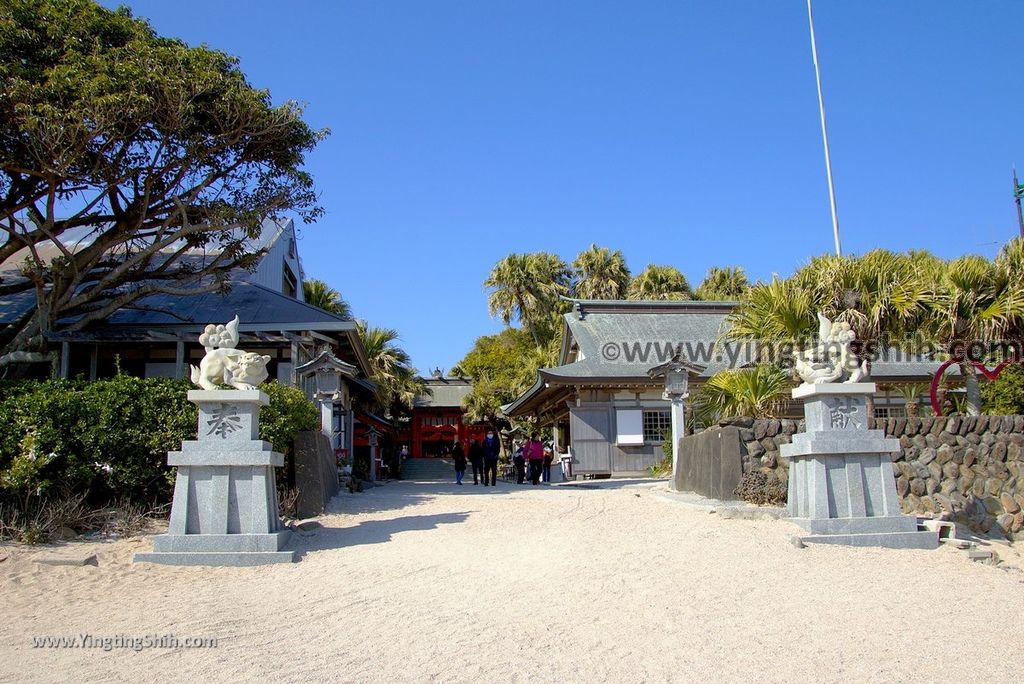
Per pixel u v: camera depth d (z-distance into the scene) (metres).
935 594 7.91
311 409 14.23
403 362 41.19
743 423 13.30
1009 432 13.13
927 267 14.24
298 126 17.61
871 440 10.49
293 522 12.21
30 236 16.47
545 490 17.86
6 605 7.75
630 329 29.00
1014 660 5.96
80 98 13.82
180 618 7.14
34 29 14.66
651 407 26.17
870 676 5.58
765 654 6.03
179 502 9.75
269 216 18.80
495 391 41.50
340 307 37.25
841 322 10.89
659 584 8.12
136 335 19.97
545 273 42.53
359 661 5.84
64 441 11.20
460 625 6.75
